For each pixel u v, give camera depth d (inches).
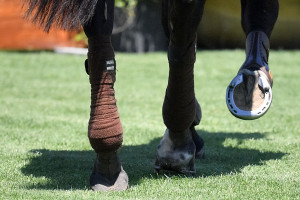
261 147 365.7
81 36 1027.3
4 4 1051.9
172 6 230.1
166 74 788.6
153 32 1074.7
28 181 275.0
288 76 761.0
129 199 238.2
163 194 249.3
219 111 521.0
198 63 885.8
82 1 212.7
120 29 1050.1
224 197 244.8
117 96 609.6
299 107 541.6
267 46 281.0
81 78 753.6
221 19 1102.4
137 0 1027.9
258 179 275.7
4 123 444.5
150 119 478.9
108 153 248.1
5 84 690.2
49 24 218.8
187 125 268.2
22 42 1063.0
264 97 267.9
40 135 403.2
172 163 281.9
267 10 283.4
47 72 799.7
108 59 235.9
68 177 283.4
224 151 354.9
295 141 384.2
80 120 465.1
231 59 940.0
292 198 244.7
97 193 248.1
